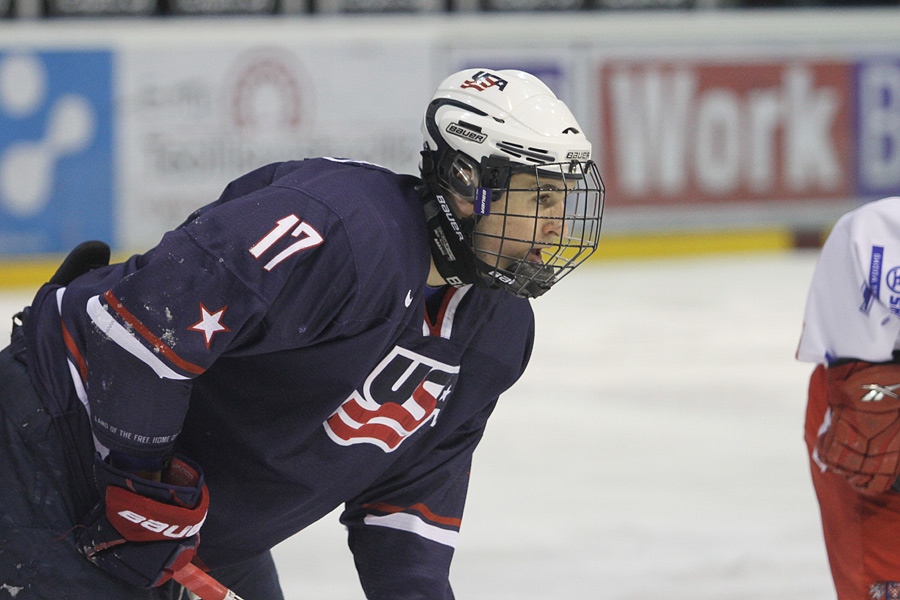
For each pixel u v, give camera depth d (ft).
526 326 20.88
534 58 95.96
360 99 91.50
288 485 19.80
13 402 18.66
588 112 97.35
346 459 19.84
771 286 86.89
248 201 17.44
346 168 18.67
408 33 93.30
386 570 21.86
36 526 18.08
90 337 17.15
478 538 36.73
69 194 85.97
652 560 34.71
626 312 77.87
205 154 88.48
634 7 98.84
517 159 18.39
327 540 36.24
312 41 90.12
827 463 23.48
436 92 19.57
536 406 55.16
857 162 103.35
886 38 102.78
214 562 21.02
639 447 48.03
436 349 19.48
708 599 31.58
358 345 18.25
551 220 18.95
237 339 17.46
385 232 17.85
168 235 17.42
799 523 38.29
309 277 17.30
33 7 89.61
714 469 44.91
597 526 37.96
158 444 17.61
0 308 75.51
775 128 101.30
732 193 100.73
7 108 84.33
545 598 31.58
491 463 45.75
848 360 23.47
